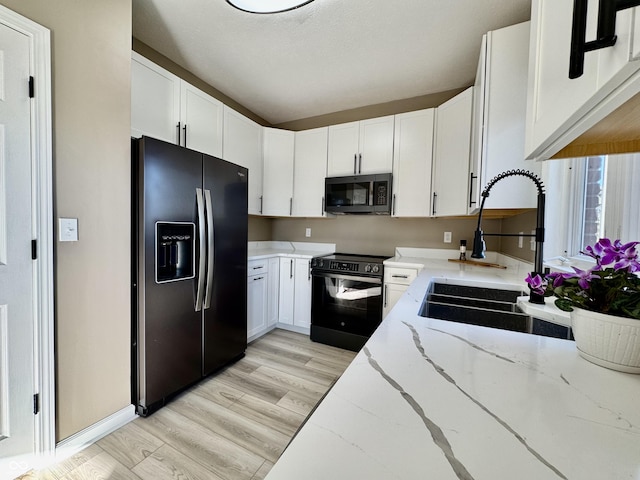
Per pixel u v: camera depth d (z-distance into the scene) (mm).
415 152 2654
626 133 632
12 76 1170
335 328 2766
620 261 631
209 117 2443
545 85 663
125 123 1580
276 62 2354
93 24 1429
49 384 1309
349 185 2920
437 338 778
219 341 2156
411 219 3070
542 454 376
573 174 1586
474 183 2014
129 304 1636
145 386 1662
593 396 512
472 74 2498
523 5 1704
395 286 2520
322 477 333
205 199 1959
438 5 1720
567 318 1008
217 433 1560
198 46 2154
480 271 2070
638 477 342
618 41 346
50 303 1301
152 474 1298
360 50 2176
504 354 682
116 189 1549
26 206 1224
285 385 2049
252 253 3072
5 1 1147
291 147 3248
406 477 336
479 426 427
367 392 511
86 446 1439
